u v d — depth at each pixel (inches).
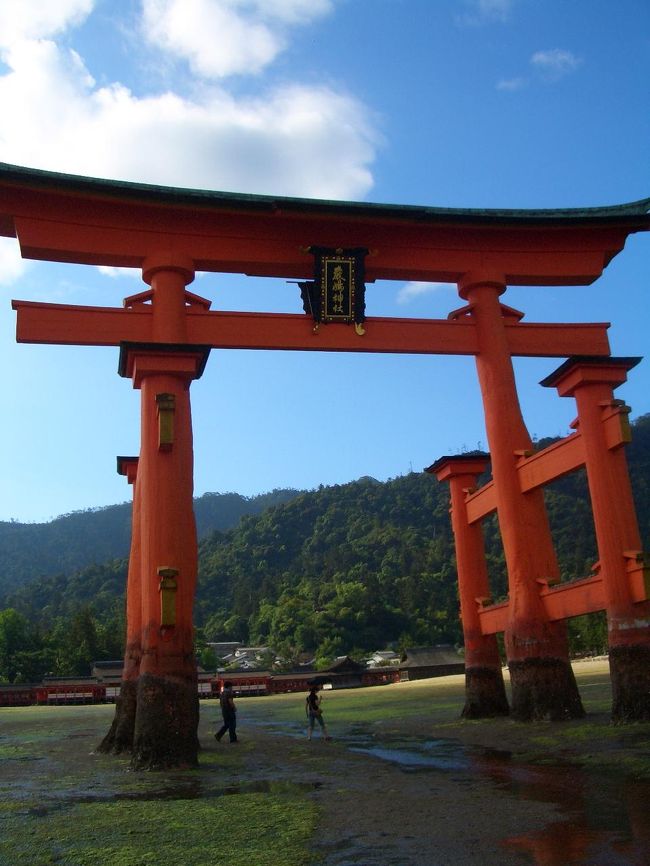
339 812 378.3
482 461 934.4
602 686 1291.8
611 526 674.2
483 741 644.1
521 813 348.5
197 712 594.2
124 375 675.4
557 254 836.0
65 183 668.1
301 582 6245.1
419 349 791.1
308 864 282.5
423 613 5305.1
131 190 684.1
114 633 3878.0
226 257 743.1
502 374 792.3
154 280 717.3
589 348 837.2
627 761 465.4
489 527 6131.9
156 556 601.3
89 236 706.8
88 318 686.5
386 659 4175.7
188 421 650.8
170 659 583.8
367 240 784.3
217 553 7568.9
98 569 7470.5
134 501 787.4
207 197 700.7
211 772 550.3
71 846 324.5
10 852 317.7
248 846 313.9
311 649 4940.9
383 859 284.4
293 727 1046.4
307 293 761.0
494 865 268.1
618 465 687.7
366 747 696.4
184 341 705.0
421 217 762.8
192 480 641.0
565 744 563.2
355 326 768.3
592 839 293.7
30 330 669.3
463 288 821.9
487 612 849.5
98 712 1971.0
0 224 707.4
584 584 695.7
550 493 6456.7
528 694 727.1
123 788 485.7
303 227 759.7
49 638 3784.5
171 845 320.2
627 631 647.8
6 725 1434.5
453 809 368.8
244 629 5674.2
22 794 478.6
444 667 3437.5
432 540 6806.1
